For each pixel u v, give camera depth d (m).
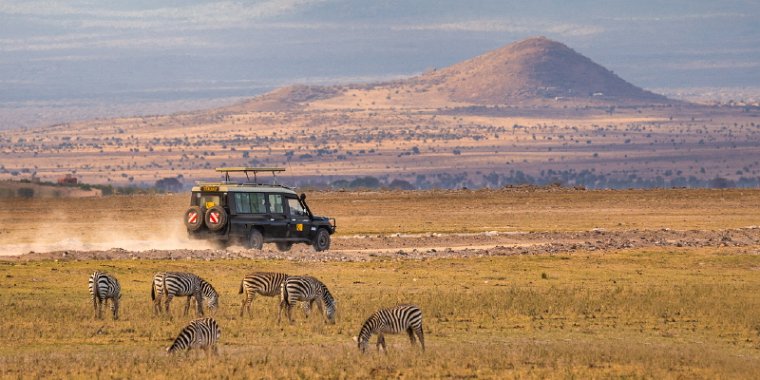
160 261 143.00
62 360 82.25
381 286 129.25
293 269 141.50
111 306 108.19
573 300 117.19
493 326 102.88
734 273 147.38
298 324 99.56
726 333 101.88
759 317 109.00
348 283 131.25
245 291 103.00
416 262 151.50
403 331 93.94
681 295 123.69
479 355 86.19
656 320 107.50
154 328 96.44
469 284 132.62
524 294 121.56
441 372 80.19
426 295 120.62
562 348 90.31
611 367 83.81
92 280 100.12
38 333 93.56
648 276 143.12
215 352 84.12
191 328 82.62
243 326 98.06
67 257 145.62
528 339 97.00
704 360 86.44
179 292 101.62
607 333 100.81
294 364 81.31
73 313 103.12
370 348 88.62
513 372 81.12
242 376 77.38
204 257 148.25
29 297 114.38
